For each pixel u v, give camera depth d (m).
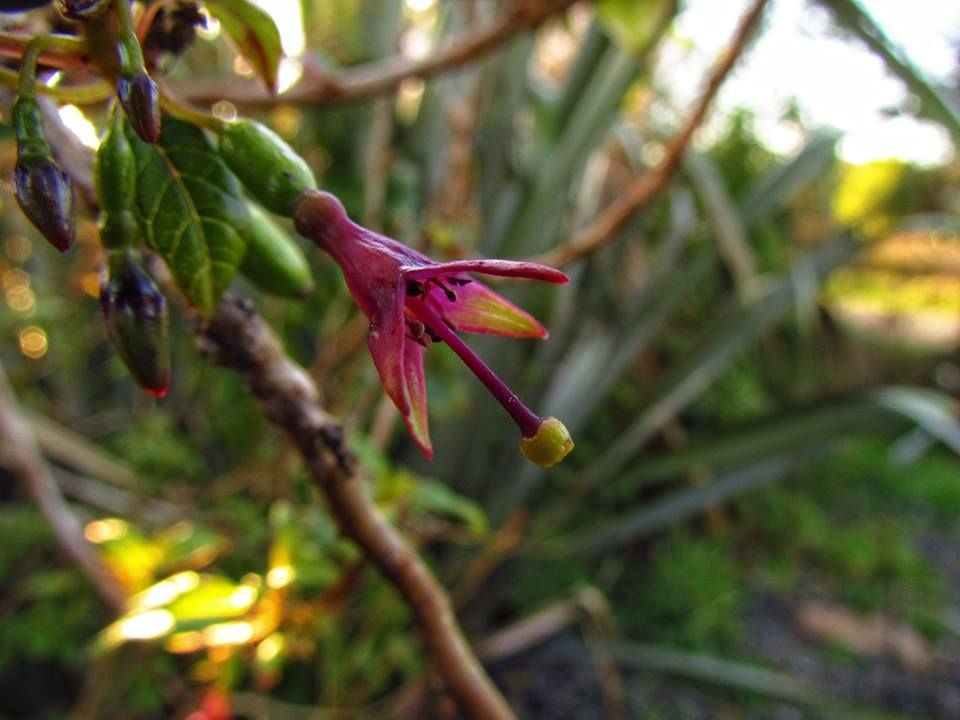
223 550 0.14
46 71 0.05
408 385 0.05
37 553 0.21
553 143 0.26
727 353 0.29
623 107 0.26
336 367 0.18
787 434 0.27
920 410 0.25
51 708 0.23
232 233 0.05
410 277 0.05
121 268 0.05
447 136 0.25
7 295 0.23
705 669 0.27
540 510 0.32
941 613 0.37
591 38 0.25
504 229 0.27
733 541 0.40
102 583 0.15
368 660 0.21
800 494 0.44
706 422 0.39
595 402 0.30
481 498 0.28
